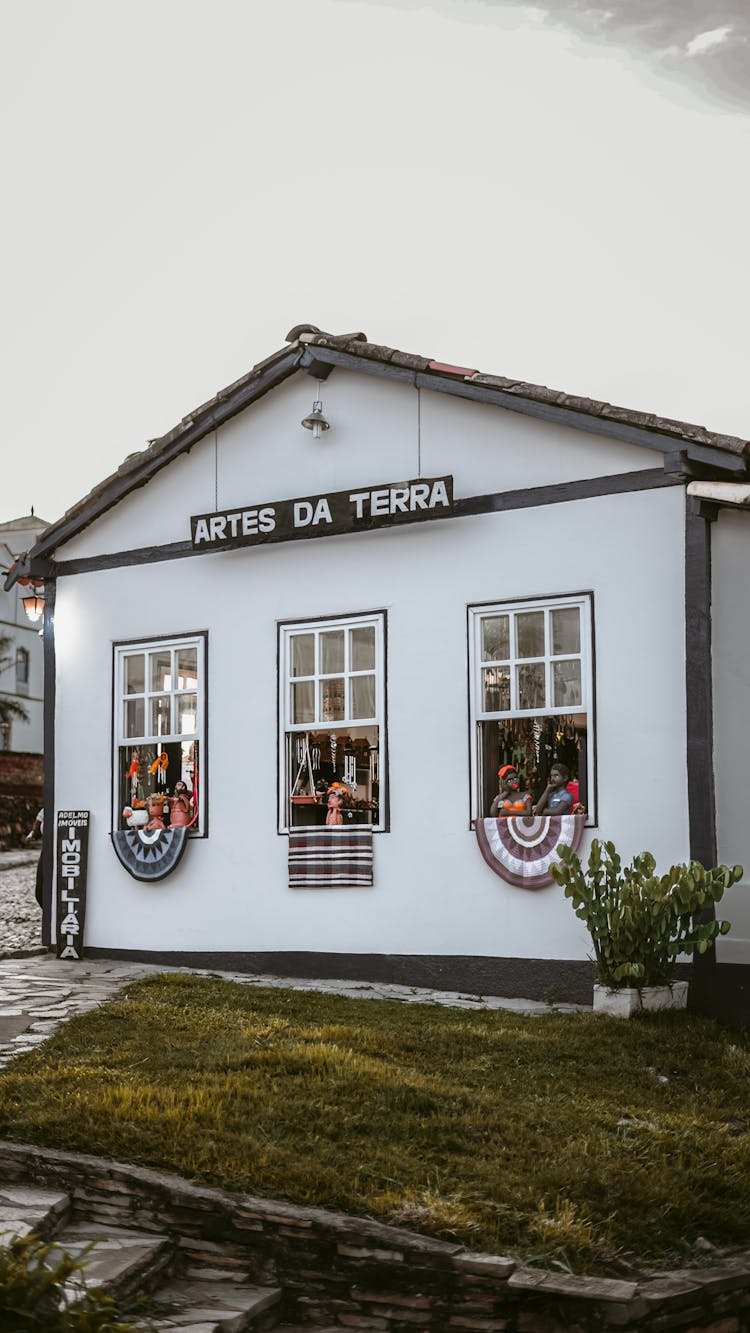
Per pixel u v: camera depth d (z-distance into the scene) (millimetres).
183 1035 8320
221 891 12273
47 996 10039
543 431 10969
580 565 10695
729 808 9953
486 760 11164
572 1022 9195
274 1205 5691
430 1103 6898
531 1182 6016
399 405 11719
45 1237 5672
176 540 12914
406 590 11539
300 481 12242
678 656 10195
